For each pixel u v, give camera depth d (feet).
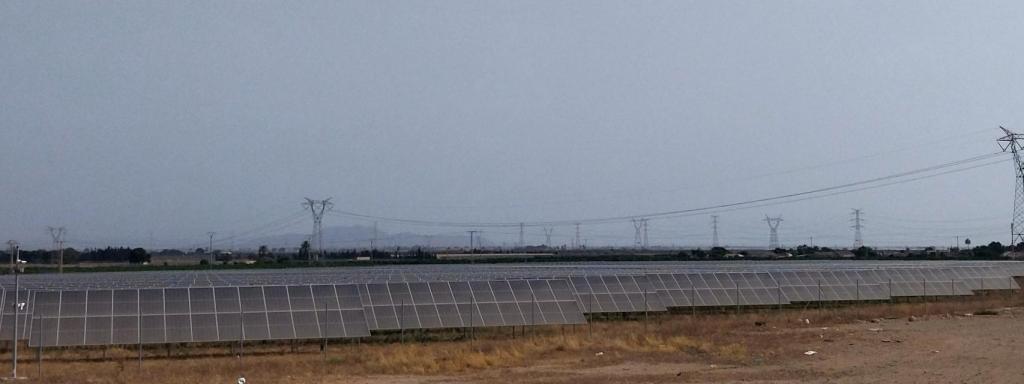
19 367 149.18
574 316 199.52
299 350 171.83
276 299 178.09
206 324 167.53
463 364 143.84
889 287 274.16
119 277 378.73
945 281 291.17
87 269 517.14
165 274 428.15
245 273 426.10
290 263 563.48
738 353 153.69
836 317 220.84
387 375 134.92
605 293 220.64
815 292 256.73
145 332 163.22
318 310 177.78
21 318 168.25
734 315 229.25
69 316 163.63
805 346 161.27
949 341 166.61
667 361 146.20
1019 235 415.44
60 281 324.80
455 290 196.24
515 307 196.75
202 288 177.37
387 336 187.11
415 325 183.73
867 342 165.99
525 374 134.00
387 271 418.10
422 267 486.38
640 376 129.49
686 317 223.92
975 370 129.29
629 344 166.61
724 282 247.50
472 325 186.39
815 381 121.90
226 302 174.81
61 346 157.28
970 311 235.61
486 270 404.57
